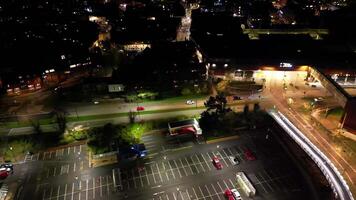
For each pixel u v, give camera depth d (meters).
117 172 82.88
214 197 73.88
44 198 74.94
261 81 130.38
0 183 80.19
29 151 91.38
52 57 143.25
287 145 91.31
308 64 128.88
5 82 127.44
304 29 168.25
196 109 111.81
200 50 142.38
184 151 90.25
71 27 182.12
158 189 76.56
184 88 123.06
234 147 91.31
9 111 114.31
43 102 120.81
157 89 123.06
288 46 143.62
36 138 97.12
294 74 135.75
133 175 81.56
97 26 191.12
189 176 80.69
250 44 145.62
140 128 98.19
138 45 167.12
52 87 133.62
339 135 95.94
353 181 77.88
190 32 167.75
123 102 118.56
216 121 100.19
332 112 108.06
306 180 77.88
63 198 74.75
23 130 102.50
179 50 152.00
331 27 169.38
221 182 78.38
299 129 98.81
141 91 122.00
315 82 128.50
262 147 90.88
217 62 130.00
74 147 93.62
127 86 124.25
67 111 112.94
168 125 98.81
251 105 112.69
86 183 79.38
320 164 80.69
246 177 77.38
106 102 119.06
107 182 79.56
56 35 169.75
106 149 89.31
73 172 83.50
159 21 193.88
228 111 102.56
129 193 75.62
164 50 151.25
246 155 87.19
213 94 122.44
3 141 96.69
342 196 70.69
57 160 88.25
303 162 84.19
